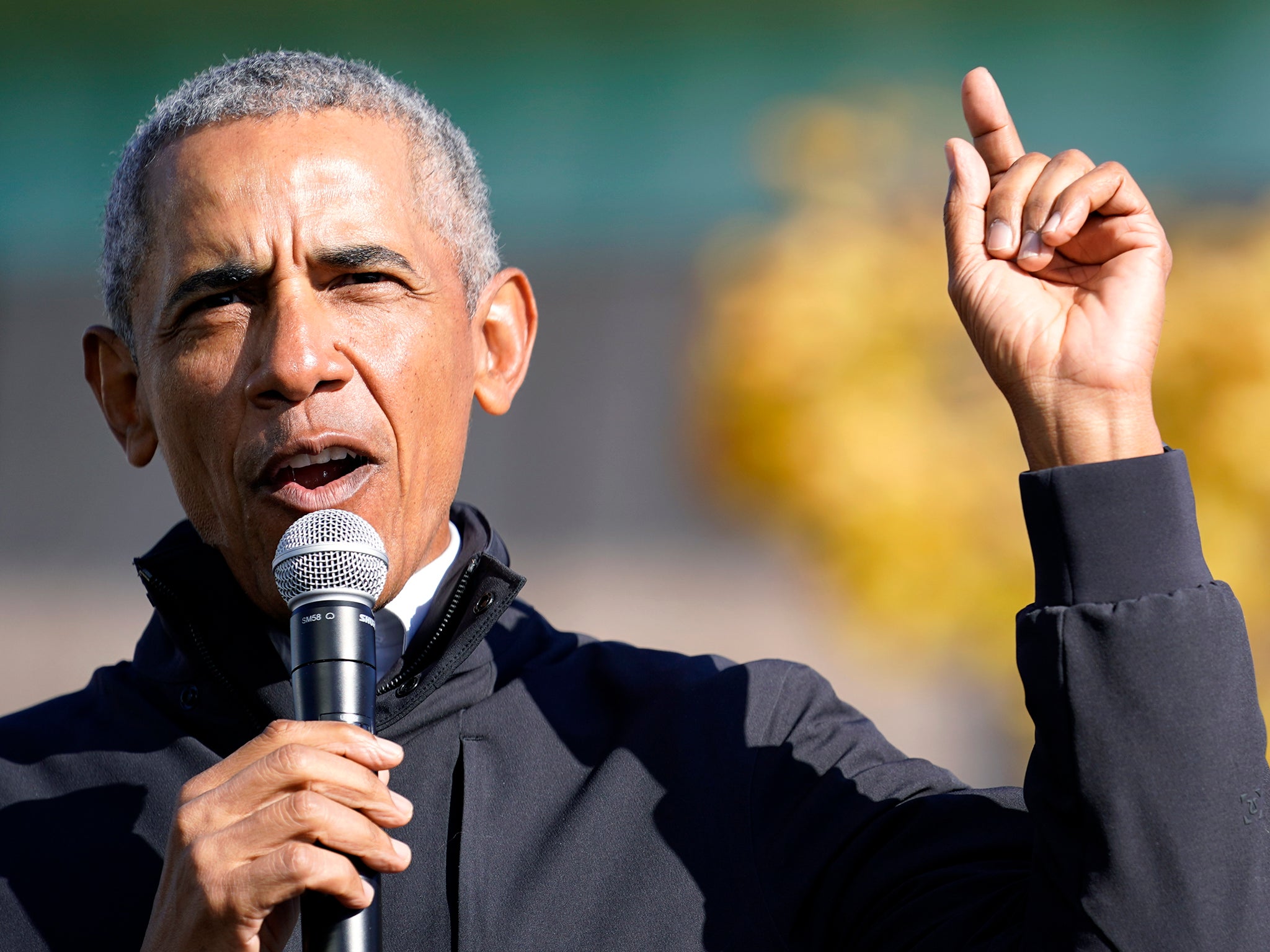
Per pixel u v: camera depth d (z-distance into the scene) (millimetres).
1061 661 5223
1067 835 5223
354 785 4883
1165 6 22031
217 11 25750
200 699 6625
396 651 6637
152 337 6266
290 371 5844
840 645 16297
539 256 25078
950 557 13586
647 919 5992
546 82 25094
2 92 26500
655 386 24312
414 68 25344
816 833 6418
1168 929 4969
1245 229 14297
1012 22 22516
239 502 6086
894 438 13695
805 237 14664
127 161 6625
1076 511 5367
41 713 7043
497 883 6051
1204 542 12750
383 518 6102
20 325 26438
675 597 23094
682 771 6461
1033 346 5691
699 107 24531
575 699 6906
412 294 6297
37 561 25562
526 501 24391
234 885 4734
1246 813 5062
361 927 4871
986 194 6172
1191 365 13148
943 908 5891
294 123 6262
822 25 23641
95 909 6027
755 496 14414
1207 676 5129
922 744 19031
